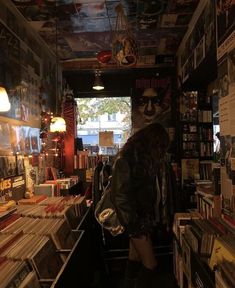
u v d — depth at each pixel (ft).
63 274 5.23
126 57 10.49
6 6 10.33
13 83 10.69
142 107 19.20
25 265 5.02
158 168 8.26
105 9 12.03
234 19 6.36
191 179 15.62
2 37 9.82
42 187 11.83
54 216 8.09
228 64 6.75
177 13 12.64
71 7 11.71
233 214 6.46
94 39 15.28
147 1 11.56
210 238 5.79
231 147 6.58
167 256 11.49
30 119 12.57
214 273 5.04
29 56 12.71
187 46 14.83
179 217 9.07
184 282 8.00
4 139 9.62
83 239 7.96
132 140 8.03
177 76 18.11
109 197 7.91
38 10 11.73
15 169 10.32
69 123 18.30
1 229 6.70
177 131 17.84
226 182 6.94
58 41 15.35
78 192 16.52
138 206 7.84
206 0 11.00
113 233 7.65
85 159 18.03
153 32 14.69
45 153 14.42
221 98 7.30
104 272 11.45
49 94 15.92
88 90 20.16
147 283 7.80
